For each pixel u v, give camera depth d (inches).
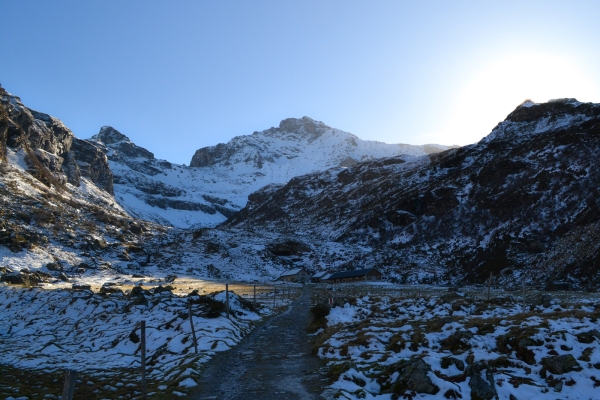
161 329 1070.4
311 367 750.5
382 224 5167.3
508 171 4682.6
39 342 1068.5
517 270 3102.9
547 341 642.2
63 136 7258.9
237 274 4259.4
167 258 4389.8
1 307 1541.6
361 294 2426.2
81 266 3255.4
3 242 3004.4
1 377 739.4
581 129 4768.7
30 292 1670.8
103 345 1004.6
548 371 570.6
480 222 4205.2
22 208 3865.7
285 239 5398.6
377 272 3764.8
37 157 5807.1
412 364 584.1
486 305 1230.3
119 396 621.3
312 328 1189.1
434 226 4576.8
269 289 3097.9
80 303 1433.3
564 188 3937.0
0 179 4375.0
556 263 2888.8
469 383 542.6
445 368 610.9
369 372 653.9
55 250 3361.2
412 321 1034.7
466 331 745.6
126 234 4803.2
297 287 3395.7
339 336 930.7
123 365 826.8
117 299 1547.7
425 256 4092.0
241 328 1189.1
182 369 722.8
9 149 5305.1
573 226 3400.6
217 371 732.0
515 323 783.7
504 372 591.8
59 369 799.7
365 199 6560.0
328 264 4579.2
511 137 5762.8
